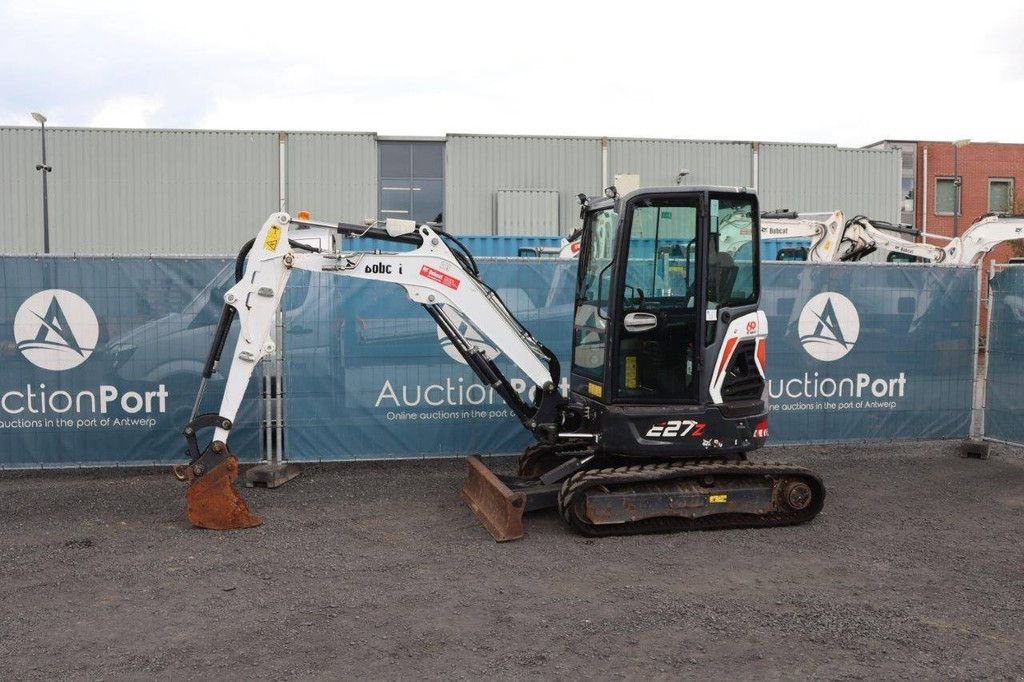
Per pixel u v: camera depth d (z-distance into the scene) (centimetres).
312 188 2862
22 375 787
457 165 2916
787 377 897
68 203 2783
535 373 697
